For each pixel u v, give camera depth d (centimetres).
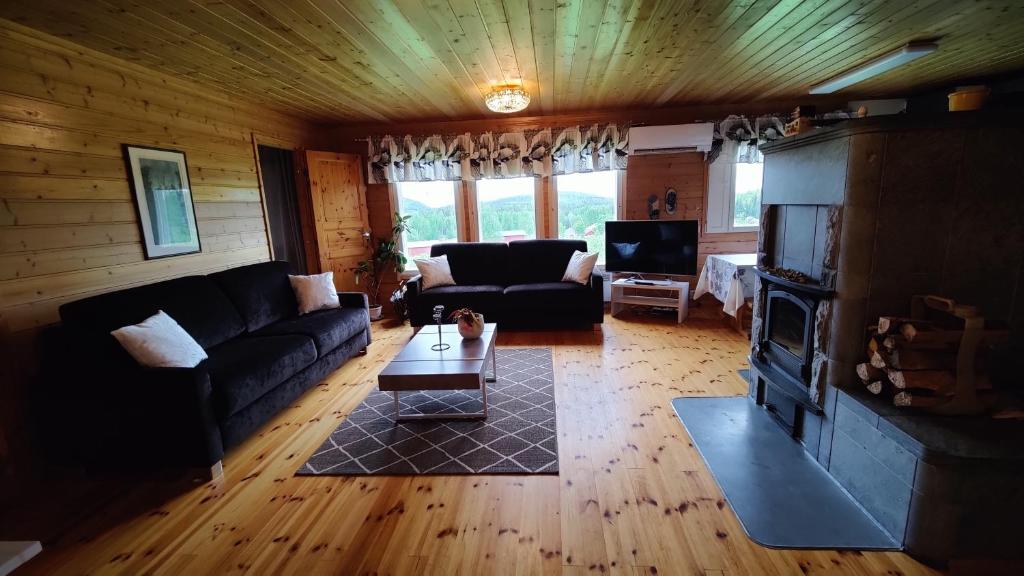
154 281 305
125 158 284
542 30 253
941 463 149
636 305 515
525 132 503
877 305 194
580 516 188
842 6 234
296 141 477
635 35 265
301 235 493
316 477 222
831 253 201
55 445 230
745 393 301
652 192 510
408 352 284
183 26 234
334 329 344
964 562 155
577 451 236
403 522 188
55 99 244
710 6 228
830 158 200
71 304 232
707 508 190
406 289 454
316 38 255
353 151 533
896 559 160
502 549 171
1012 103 185
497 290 450
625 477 213
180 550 177
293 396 292
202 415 216
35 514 202
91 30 235
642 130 477
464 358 270
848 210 191
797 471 213
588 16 235
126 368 223
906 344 179
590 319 444
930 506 153
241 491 213
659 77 363
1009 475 147
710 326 458
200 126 347
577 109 485
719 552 166
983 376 176
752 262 417
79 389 221
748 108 480
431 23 238
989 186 180
